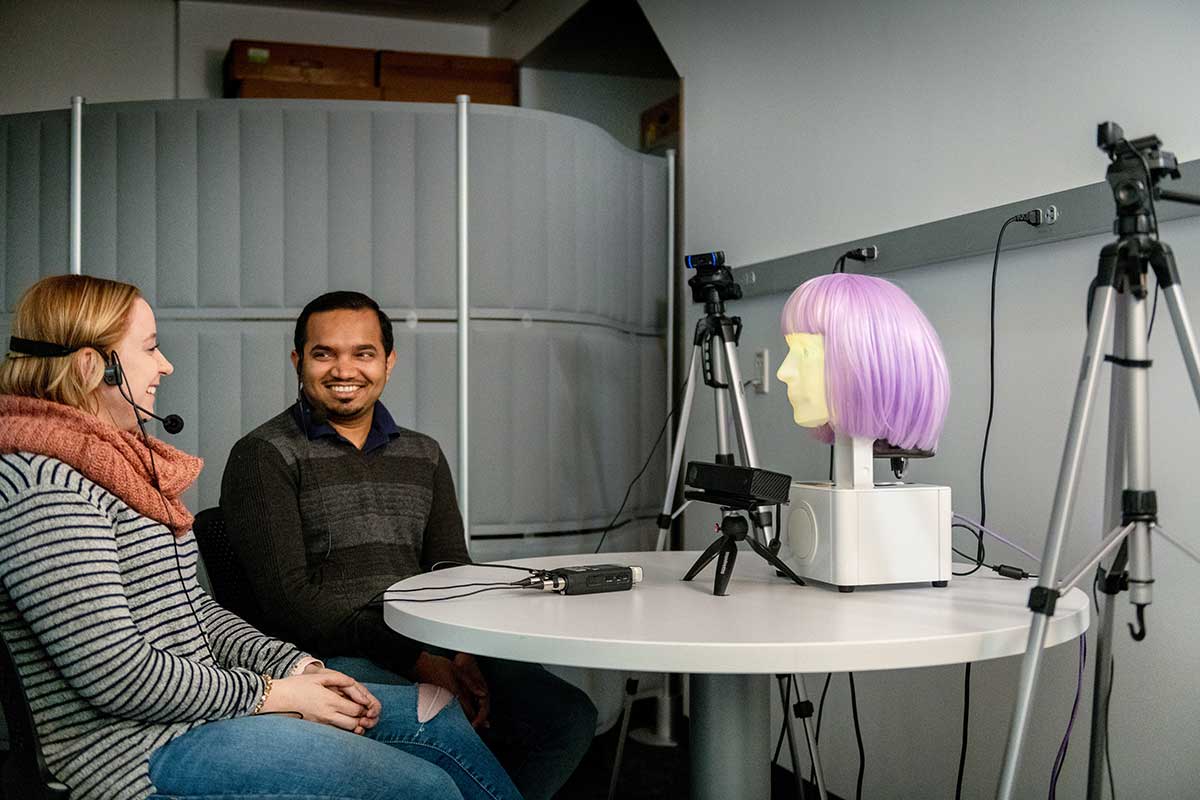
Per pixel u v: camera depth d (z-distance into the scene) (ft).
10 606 4.02
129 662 3.96
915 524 4.99
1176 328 4.31
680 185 10.70
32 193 9.07
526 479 9.30
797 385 5.13
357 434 6.55
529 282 9.31
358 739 4.42
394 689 5.17
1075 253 6.03
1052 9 6.16
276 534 5.90
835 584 4.91
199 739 4.17
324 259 8.99
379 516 6.39
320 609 5.77
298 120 8.96
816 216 8.36
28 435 4.11
